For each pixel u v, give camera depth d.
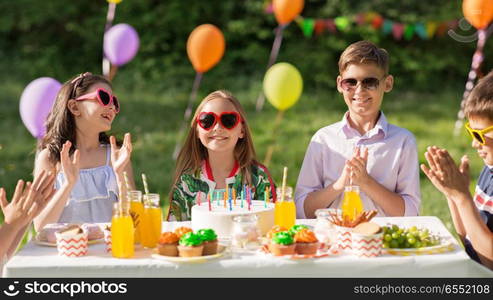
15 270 2.56
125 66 13.25
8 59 13.73
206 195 3.64
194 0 13.94
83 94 3.79
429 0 13.97
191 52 7.71
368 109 3.79
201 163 3.70
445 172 2.79
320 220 2.78
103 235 2.99
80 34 13.70
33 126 4.95
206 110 3.53
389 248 2.70
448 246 2.72
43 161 3.78
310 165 3.93
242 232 2.73
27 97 4.93
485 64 13.84
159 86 12.60
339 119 10.72
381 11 13.57
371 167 3.82
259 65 13.30
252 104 11.66
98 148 3.92
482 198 3.21
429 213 6.17
